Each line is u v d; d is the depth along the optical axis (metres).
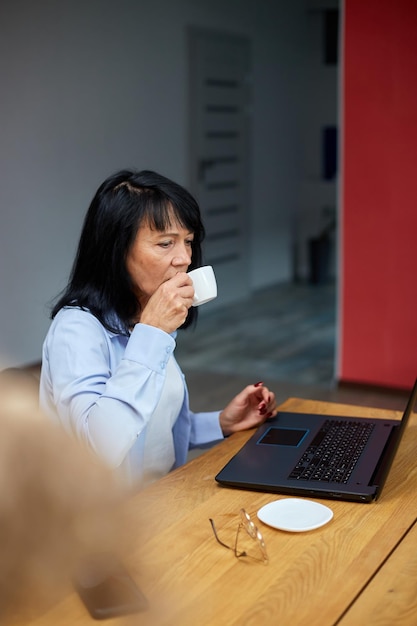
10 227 4.90
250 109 7.36
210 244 6.98
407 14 4.17
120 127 5.70
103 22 5.45
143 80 5.89
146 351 1.34
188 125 6.46
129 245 1.50
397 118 4.28
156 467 1.63
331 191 8.39
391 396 4.52
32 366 5.15
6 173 4.83
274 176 8.01
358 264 4.53
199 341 5.92
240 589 1.01
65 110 5.20
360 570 1.07
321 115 8.35
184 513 1.27
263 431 1.65
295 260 8.64
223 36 6.82
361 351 4.59
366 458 1.46
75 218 5.38
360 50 4.31
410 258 4.38
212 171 6.87
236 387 4.70
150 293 1.53
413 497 1.33
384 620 0.94
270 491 1.35
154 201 1.50
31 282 5.09
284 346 5.73
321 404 1.90
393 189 4.36
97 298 1.55
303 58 8.29
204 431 1.74
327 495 1.31
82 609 0.86
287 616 0.94
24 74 4.87
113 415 1.30
